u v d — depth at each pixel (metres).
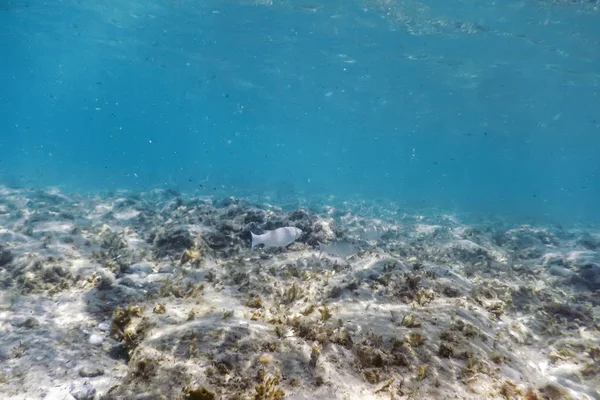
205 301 5.57
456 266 9.84
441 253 11.04
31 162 46.75
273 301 5.88
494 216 26.22
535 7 17.34
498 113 40.00
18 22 30.72
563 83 28.12
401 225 16.67
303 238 9.96
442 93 34.12
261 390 3.25
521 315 6.85
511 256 11.85
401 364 4.14
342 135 82.88
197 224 10.13
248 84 43.38
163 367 3.53
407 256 10.31
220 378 3.43
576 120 41.00
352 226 14.66
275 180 45.00
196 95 60.56
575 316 6.96
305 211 11.09
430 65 27.39
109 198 17.30
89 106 104.12
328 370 3.80
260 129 97.62
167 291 6.00
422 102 38.75
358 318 5.25
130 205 14.05
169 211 12.77
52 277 6.43
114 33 30.64
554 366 5.20
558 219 27.98
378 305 5.80
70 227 10.25
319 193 32.06
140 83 59.75
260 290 6.25
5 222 10.73
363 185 58.97
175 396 3.19
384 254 9.48
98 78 61.41
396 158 130.50
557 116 39.78
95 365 4.29
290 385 3.48
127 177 34.50
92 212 12.84
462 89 32.06
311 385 3.54
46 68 56.38
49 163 47.53
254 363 3.67
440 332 4.96
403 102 40.00
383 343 4.53
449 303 6.02
